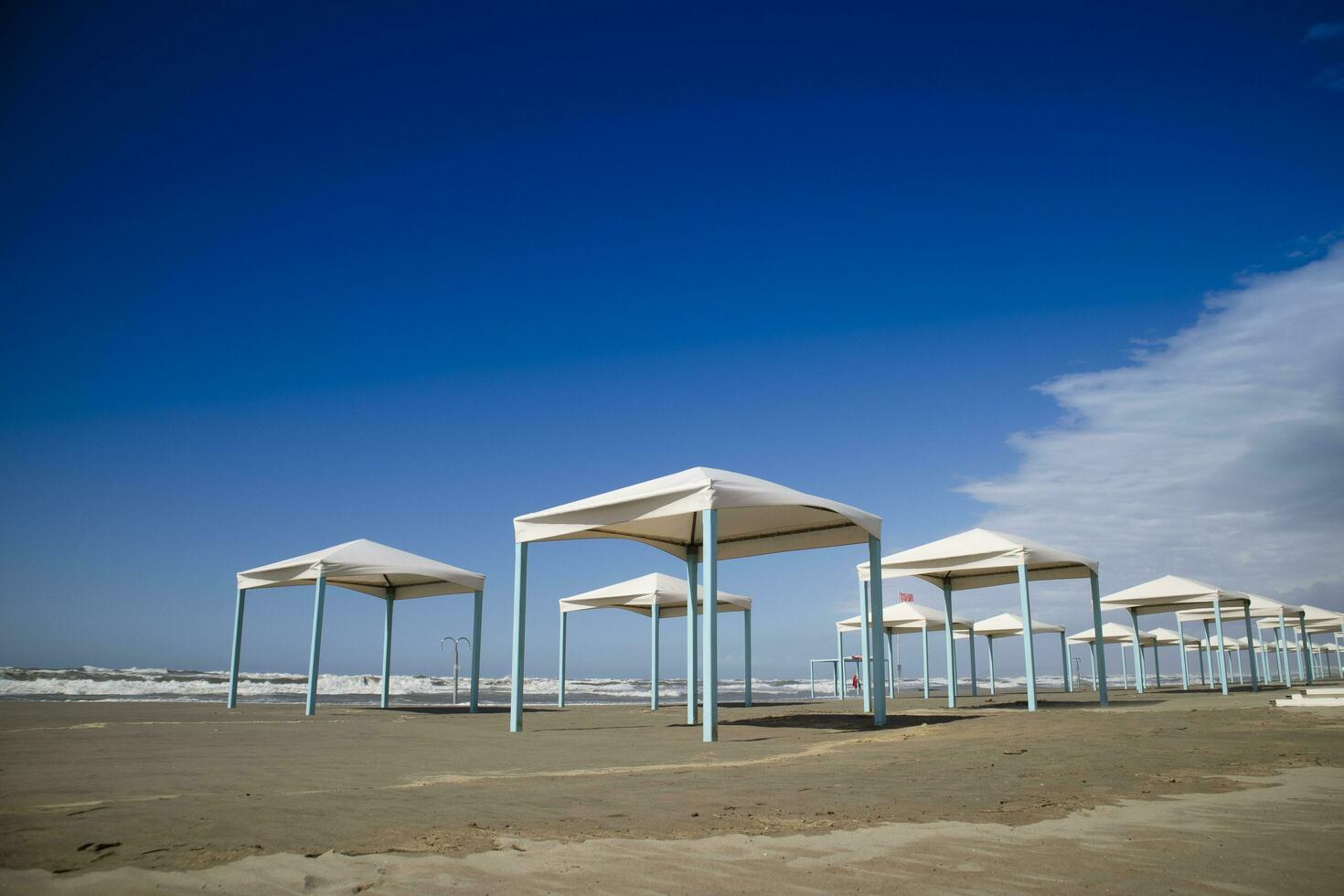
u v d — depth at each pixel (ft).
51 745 30.40
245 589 61.52
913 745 28.81
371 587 69.51
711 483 34.40
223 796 18.04
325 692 121.29
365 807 16.31
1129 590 70.95
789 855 12.08
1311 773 19.84
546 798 17.48
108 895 10.12
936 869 11.22
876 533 42.19
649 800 17.13
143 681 137.28
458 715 56.13
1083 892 9.98
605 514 37.06
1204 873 10.82
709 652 34.04
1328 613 104.17
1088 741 27.04
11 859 11.84
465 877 10.90
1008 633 108.68
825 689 217.97
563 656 76.23
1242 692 80.69
